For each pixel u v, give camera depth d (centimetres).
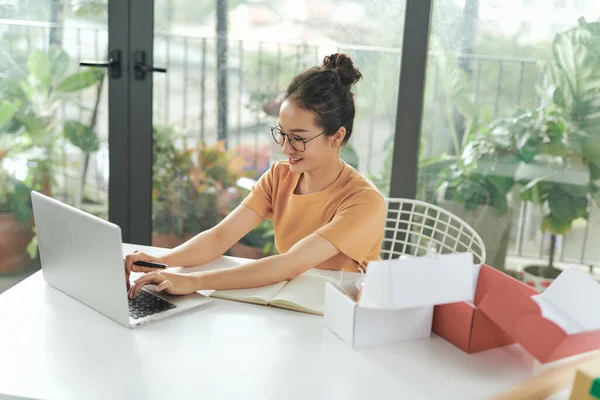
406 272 110
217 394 99
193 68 258
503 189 246
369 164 257
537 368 112
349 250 150
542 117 238
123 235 270
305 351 115
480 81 239
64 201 271
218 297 137
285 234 170
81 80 257
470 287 115
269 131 261
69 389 99
